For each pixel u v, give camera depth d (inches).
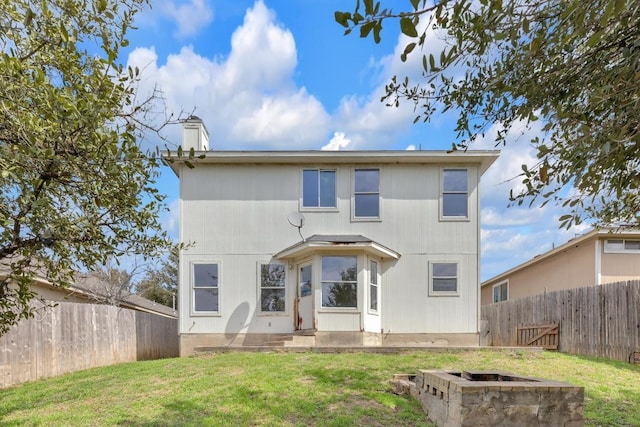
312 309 406.3
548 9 87.1
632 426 186.9
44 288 441.1
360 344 394.0
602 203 129.8
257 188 443.5
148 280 958.4
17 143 96.3
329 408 205.8
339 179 444.1
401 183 442.3
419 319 425.1
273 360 311.7
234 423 186.7
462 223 436.1
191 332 426.0
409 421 192.7
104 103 105.5
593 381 261.6
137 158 108.3
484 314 637.3
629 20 78.7
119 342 421.7
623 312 350.0
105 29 120.5
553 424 165.2
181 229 437.4
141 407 209.8
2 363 286.8
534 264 728.3
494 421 163.8
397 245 434.6
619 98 85.6
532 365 301.0
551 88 105.1
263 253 436.5
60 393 252.5
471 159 436.5
